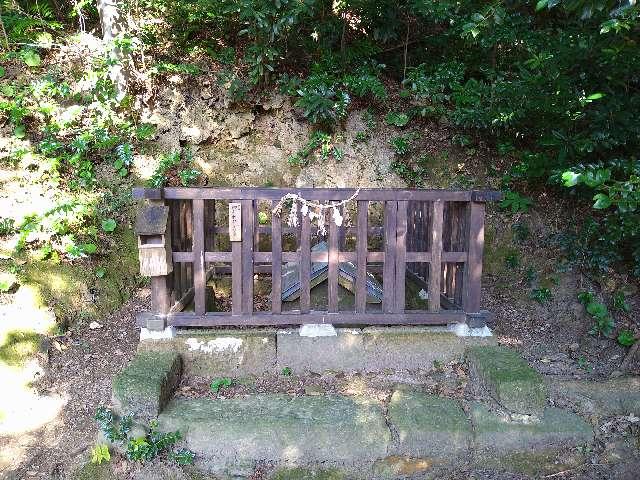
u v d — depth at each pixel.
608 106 4.34
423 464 3.08
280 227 3.57
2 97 5.06
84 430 3.32
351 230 5.06
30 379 3.68
